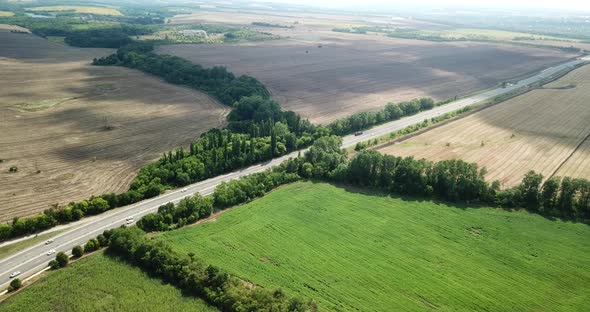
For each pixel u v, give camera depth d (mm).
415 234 113188
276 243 107250
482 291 93125
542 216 122438
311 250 105062
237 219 117312
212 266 91000
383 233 113250
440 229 115812
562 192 124500
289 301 83750
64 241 105062
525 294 92688
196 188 136000
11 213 114750
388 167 137250
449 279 96562
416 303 89188
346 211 123500
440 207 127062
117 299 86500
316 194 133375
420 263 101688
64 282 90188
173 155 147000
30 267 95250
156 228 111125
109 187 132125
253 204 125812
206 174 142500
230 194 126062
